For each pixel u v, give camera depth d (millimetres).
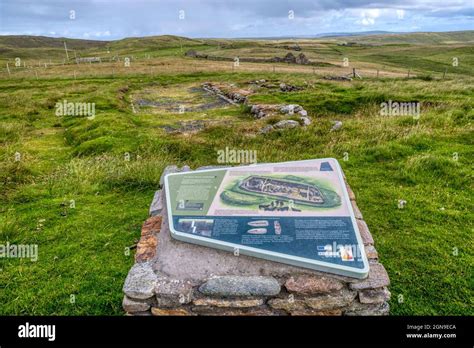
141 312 1508
